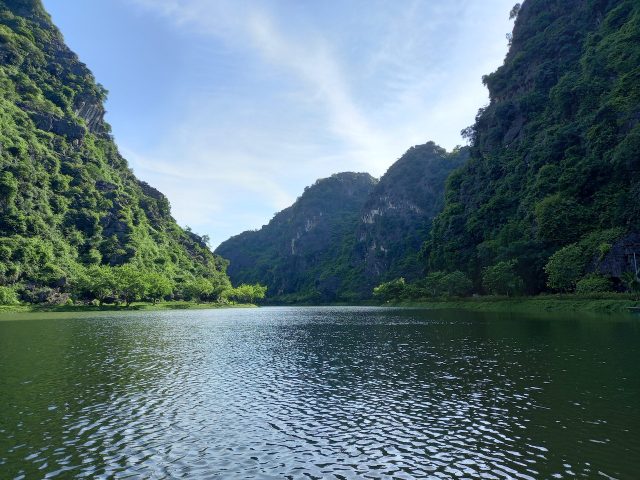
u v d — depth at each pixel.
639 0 128.25
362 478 16.14
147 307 165.62
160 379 33.09
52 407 25.52
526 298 103.31
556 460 17.11
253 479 16.14
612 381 28.33
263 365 38.81
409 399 26.38
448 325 70.44
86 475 16.59
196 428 21.86
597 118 116.12
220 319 106.50
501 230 134.38
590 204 106.56
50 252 164.62
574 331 52.34
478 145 192.62
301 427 21.84
